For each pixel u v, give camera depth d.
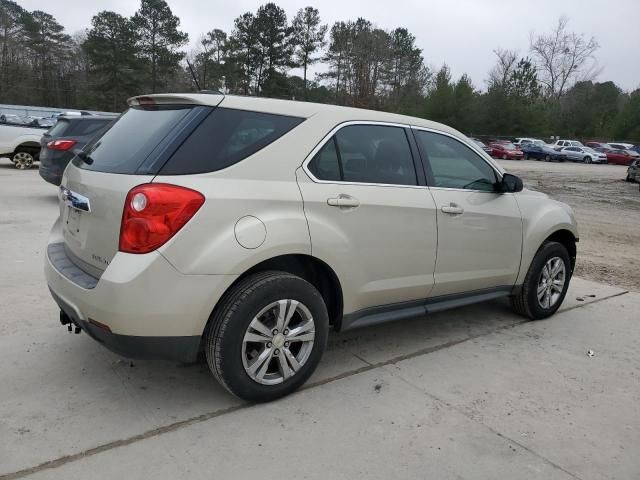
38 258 6.09
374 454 2.80
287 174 3.17
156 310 2.76
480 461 2.79
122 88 63.38
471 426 3.11
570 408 3.38
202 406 3.17
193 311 2.84
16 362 3.59
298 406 3.22
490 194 4.36
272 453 2.76
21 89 74.69
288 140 3.22
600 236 10.14
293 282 3.13
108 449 2.72
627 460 2.87
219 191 2.88
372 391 3.45
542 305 4.93
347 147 3.50
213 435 2.88
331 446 2.84
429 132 4.07
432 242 3.88
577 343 4.45
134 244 2.73
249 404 3.21
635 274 7.04
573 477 2.71
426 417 3.18
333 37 68.69
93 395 3.23
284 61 64.06
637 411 3.38
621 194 18.72
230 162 2.99
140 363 3.67
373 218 3.50
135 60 63.19
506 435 3.04
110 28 62.25
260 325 3.06
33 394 3.21
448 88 65.00
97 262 2.98
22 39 76.00
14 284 5.14
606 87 81.44
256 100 3.24
